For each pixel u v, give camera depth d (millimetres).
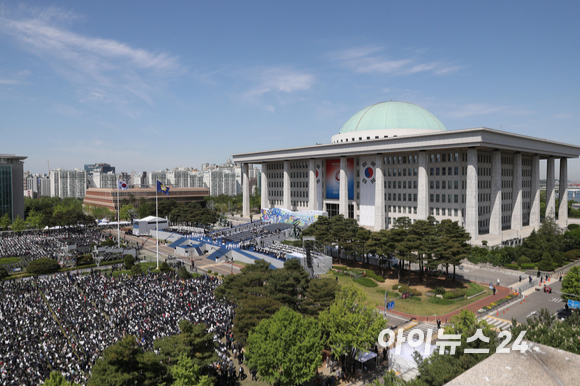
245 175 185750
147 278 77562
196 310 56906
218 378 39719
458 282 75438
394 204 128125
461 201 110688
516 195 125875
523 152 129375
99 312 57031
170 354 35094
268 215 140250
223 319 53625
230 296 53812
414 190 122062
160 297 63375
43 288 70375
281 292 51031
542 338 32031
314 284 49688
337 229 91750
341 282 76562
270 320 38375
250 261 96500
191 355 36375
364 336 38594
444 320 56469
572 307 57438
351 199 139000
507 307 62062
